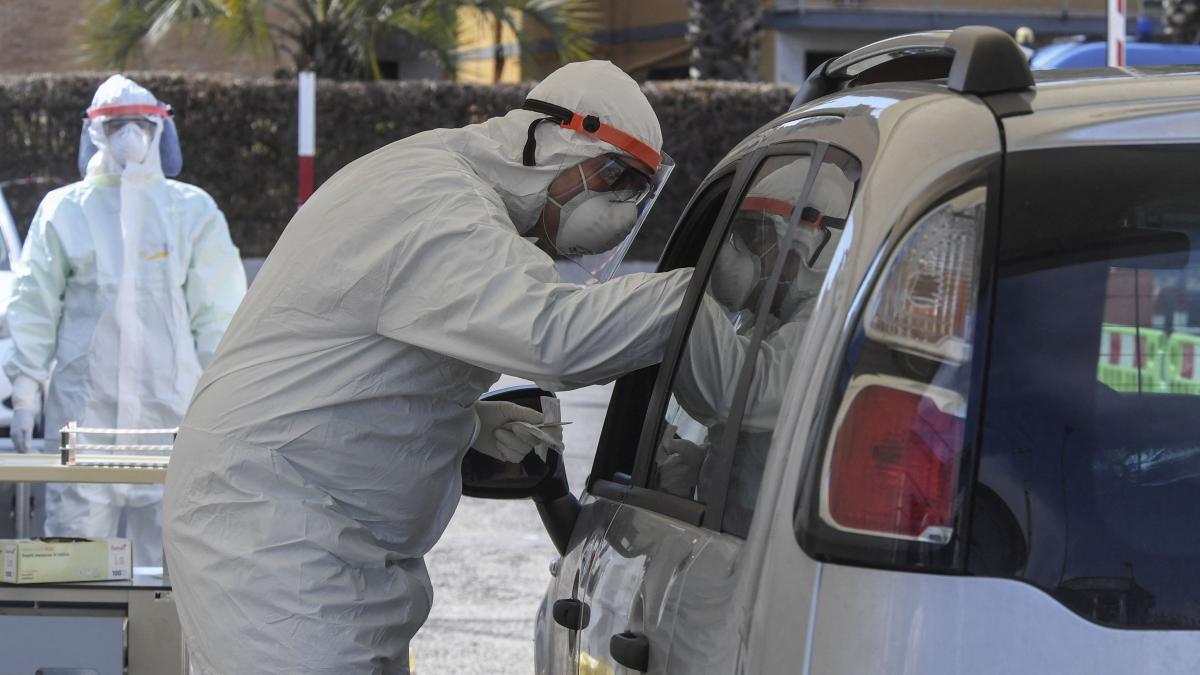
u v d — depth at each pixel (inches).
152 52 1637.6
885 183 129.0
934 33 170.2
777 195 167.6
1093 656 114.0
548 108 203.8
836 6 1535.4
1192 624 115.0
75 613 247.0
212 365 202.4
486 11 1480.1
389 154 199.9
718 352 168.2
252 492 193.3
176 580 198.7
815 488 119.9
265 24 1433.3
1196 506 117.4
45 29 1637.6
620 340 185.0
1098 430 118.7
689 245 224.4
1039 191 124.6
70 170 1338.6
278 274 197.3
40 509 404.8
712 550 144.1
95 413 405.4
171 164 428.5
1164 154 127.3
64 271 405.4
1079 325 120.8
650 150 205.0
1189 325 122.0
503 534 549.6
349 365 193.3
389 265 189.3
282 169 1369.3
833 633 115.7
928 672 113.2
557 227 209.5
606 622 175.2
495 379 209.8
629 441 217.3
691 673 137.2
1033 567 115.4
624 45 1760.6
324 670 190.7
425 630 430.0
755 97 1357.0
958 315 120.6
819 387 123.4
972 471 116.8
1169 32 1035.9
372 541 199.9
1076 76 153.9
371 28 1448.1
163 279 407.8
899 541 115.5
